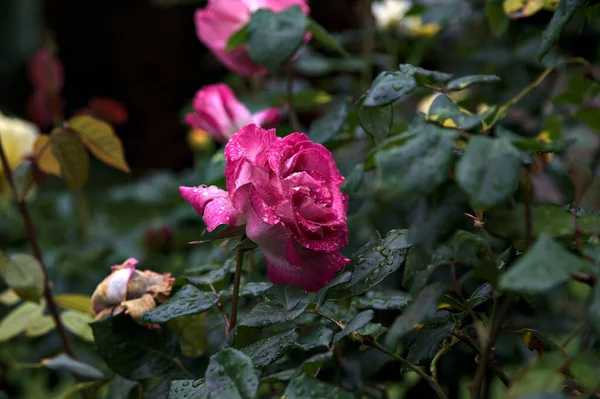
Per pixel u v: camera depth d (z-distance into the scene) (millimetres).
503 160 521
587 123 854
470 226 728
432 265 570
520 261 506
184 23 3086
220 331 863
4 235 1499
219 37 913
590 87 853
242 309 803
